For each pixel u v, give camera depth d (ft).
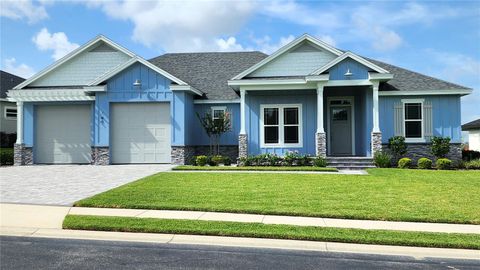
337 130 69.00
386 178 44.29
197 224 24.63
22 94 66.95
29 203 31.50
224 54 86.22
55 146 69.67
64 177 48.06
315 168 54.08
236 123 70.69
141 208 29.55
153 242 22.08
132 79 64.64
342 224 24.91
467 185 38.96
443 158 60.85
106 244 21.70
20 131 68.59
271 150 67.36
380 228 23.91
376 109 59.31
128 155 65.62
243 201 31.45
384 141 64.64
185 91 64.54
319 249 20.72
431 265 18.17
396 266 18.03
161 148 65.31
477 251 20.21
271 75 65.57
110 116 65.26
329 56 65.26
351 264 18.28
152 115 65.41
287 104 67.46
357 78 59.67
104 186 40.32
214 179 43.96
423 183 40.34
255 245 21.48
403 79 67.10
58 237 23.15
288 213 27.50
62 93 66.74
